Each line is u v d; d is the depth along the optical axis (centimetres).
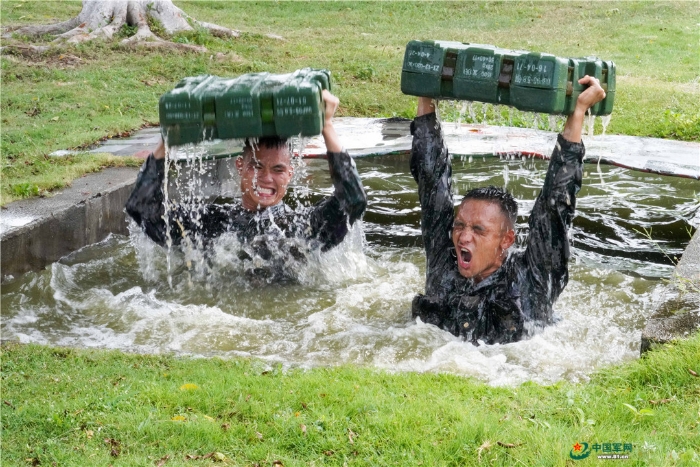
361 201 670
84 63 1540
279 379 468
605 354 535
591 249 781
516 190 942
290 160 716
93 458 387
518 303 560
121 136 1095
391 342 559
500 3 2398
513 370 505
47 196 786
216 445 397
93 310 640
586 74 539
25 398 452
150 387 457
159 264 741
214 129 530
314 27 2139
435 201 588
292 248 711
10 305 644
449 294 579
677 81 1544
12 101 1248
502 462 377
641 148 955
